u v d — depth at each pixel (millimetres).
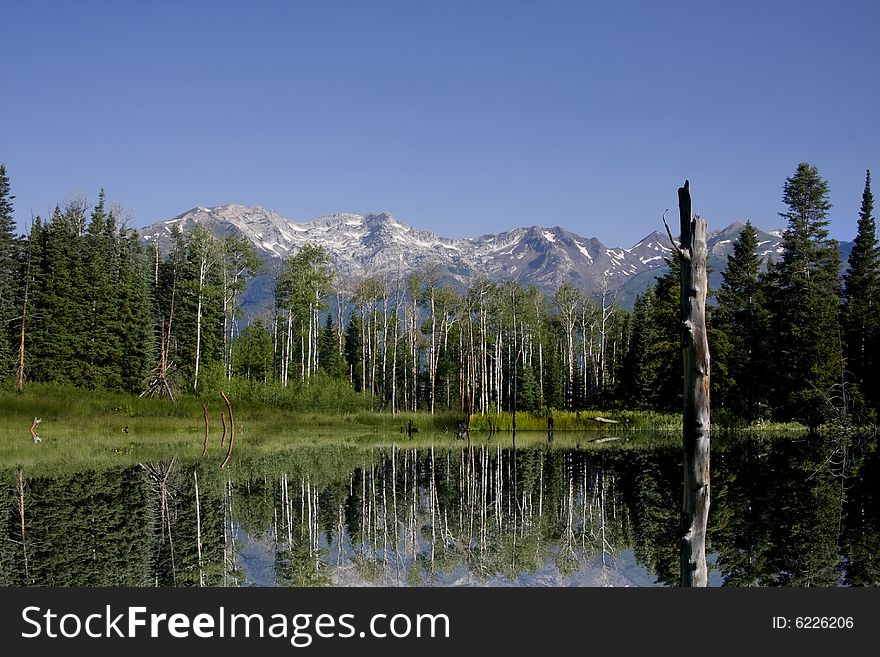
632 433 59188
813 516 22344
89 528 20672
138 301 72125
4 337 61812
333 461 37906
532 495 27594
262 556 17828
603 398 88562
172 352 76062
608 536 20203
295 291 82875
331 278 86812
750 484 29266
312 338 92375
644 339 75250
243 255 84250
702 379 9344
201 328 78062
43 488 27281
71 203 81000
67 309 66688
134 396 61531
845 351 61000
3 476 30047
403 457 40812
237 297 88375
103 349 68062
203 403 58312
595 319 100750
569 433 61188
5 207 66625
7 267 66000
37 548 18328
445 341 97938
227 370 82562
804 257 63969
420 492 28078
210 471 32500
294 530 20844
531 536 20281
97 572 16156
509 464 38062
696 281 9398
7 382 58969
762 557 17156
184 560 17281
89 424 48812
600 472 34781
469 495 27438
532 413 67688
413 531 20922
